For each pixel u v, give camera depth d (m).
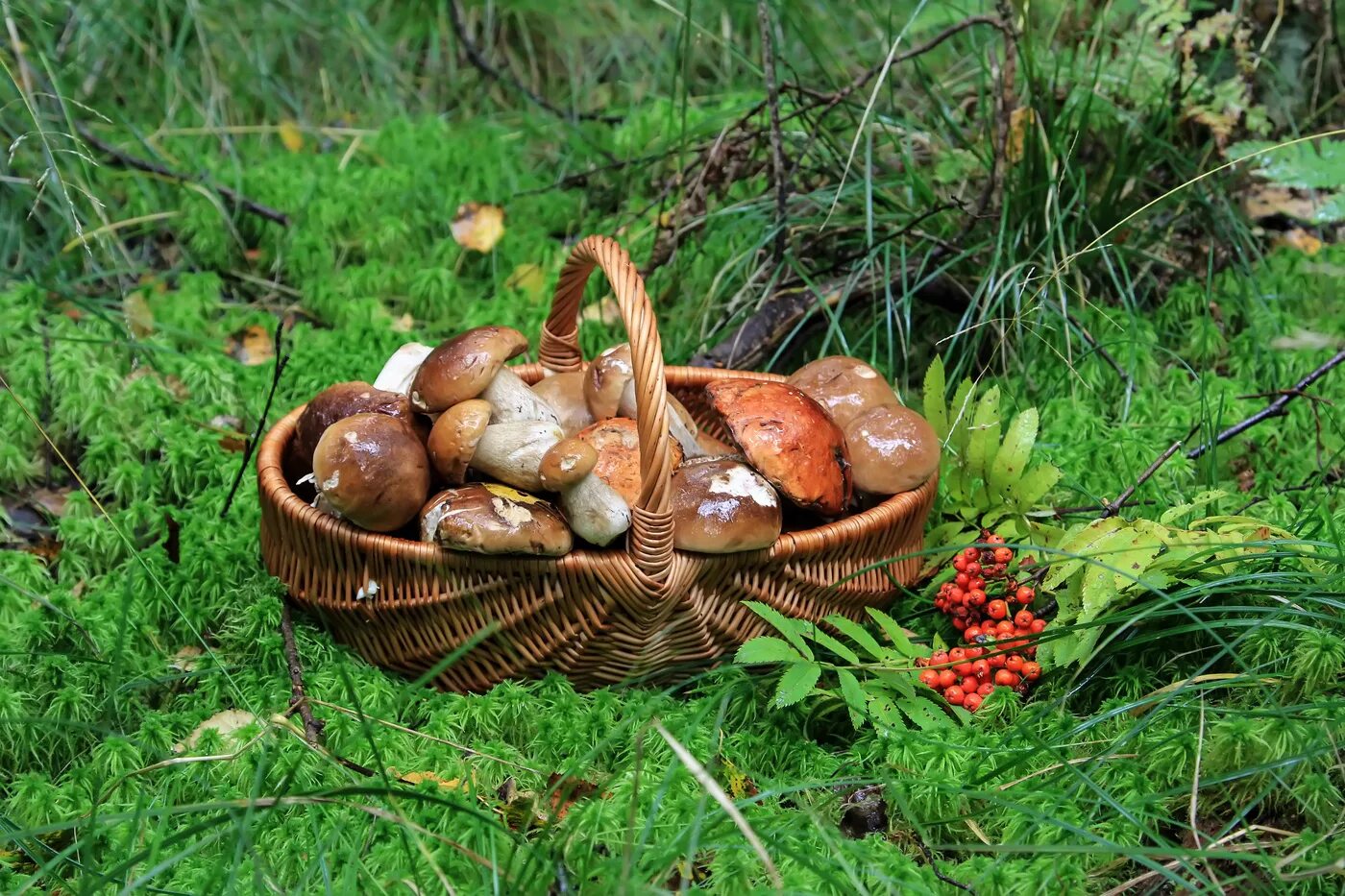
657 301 2.06
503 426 1.62
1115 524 1.64
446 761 1.57
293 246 2.13
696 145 2.19
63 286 2.04
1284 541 1.63
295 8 2.45
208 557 1.72
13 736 1.59
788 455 1.62
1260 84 2.13
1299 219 2.13
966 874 1.50
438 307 2.09
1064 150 1.97
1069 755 1.58
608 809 1.52
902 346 1.97
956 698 1.63
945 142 2.04
